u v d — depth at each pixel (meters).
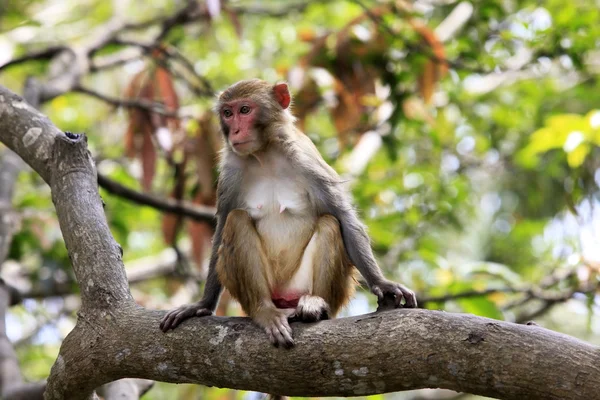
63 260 14.83
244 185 8.91
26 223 14.31
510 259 21.02
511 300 15.26
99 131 20.11
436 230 18.75
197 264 13.82
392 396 17.25
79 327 7.05
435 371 5.85
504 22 16.84
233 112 8.91
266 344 6.36
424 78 14.27
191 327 6.69
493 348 5.70
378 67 14.24
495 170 19.97
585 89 18.83
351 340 6.12
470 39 15.15
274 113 8.90
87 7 23.45
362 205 16.14
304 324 6.45
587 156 14.88
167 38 17.88
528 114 18.88
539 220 20.38
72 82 13.64
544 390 5.54
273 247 8.61
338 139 15.35
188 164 14.44
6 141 8.57
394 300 7.21
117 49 18.70
